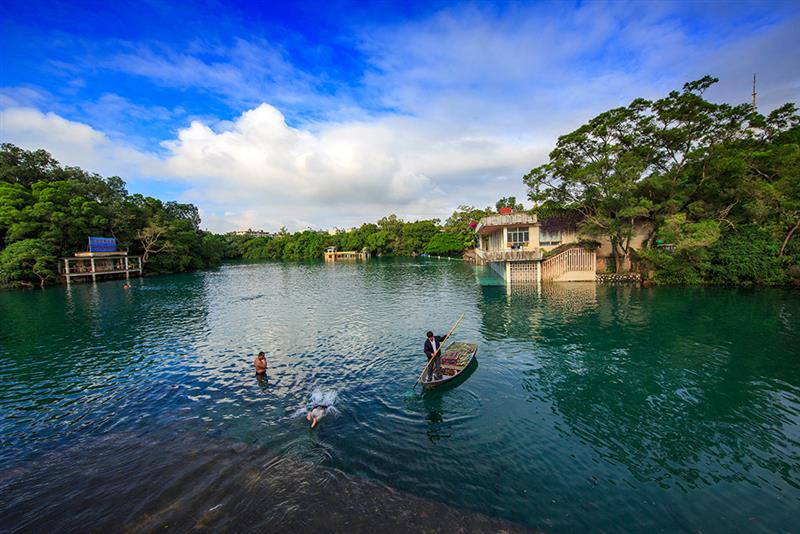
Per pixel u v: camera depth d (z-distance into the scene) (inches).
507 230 1526.8
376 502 274.7
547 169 1294.3
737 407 409.7
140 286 1731.1
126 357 636.1
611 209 1264.8
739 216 1208.8
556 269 1365.7
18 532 253.3
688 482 292.5
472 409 414.3
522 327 756.6
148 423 401.4
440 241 3403.1
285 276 2183.8
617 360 557.0
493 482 295.6
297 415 410.0
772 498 273.4
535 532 246.8
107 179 2726.4
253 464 323.3
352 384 491.5
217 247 3550.7
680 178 1199.6
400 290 1387.8
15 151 2212.1
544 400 434.0
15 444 364.5
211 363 598.5
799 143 1156.5
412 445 347.6
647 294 1062.4
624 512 262.7
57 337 777.6
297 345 686.5
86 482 304.7
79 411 433.4
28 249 1681.8
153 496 285.6
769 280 1093.1
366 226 4662.9
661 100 1118.4
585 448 339.0
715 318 774.5
